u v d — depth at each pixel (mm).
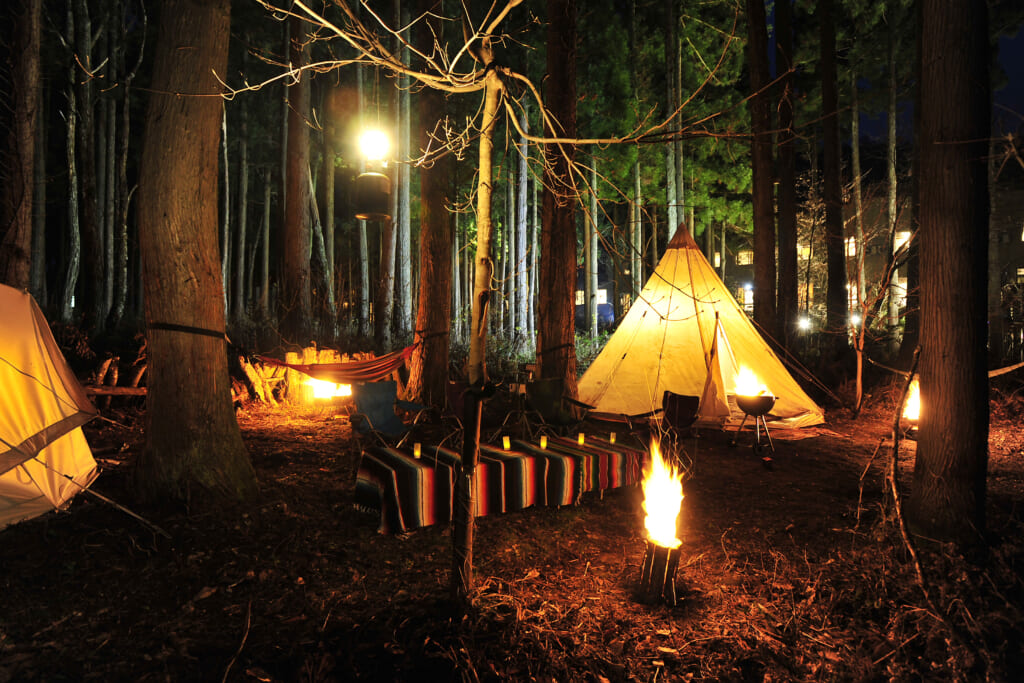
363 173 4227
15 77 7754
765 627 3699
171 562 4152
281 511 5027
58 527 4535
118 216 17203
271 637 3393
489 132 3445
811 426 9531
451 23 13680
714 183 25406
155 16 20312
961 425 4621
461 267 28750
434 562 4375
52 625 3412
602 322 33406
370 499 4961
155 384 4949
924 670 3330
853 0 19453
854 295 22406
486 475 5070
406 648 3283
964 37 4496
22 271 7816
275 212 38594
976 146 4531
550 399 7984
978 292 4617
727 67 19453
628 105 18469
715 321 9547
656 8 19219
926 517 4711
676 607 3920
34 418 4680
